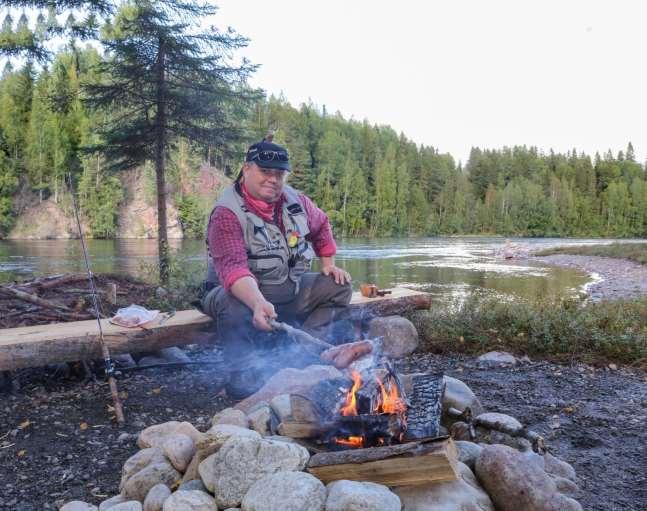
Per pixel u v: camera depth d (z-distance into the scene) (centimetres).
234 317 337
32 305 534
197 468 225
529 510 206
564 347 494
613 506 235
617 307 652
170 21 1159
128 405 352
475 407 294
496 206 7919
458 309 630
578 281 1697
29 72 1171
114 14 1066
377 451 203
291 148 6344
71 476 262
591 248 3155
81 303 554
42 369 412
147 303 605
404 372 436
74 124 5153
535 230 7806
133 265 2041
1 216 4956
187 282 694
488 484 217
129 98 1201
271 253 347
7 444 297
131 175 5456
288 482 191
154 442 264
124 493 227
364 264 2388
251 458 204
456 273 1969
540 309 573
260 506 187
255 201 344
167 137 1223
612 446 298
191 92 1215
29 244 3744
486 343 506
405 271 2038
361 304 452
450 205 8012
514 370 449
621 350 482
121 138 1196
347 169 6788
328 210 6588
